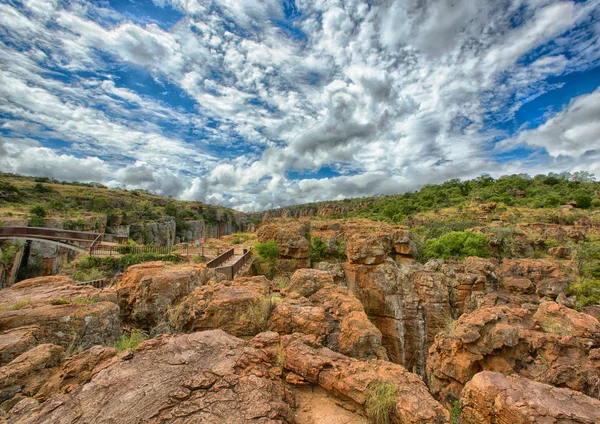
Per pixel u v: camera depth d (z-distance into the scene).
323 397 6.30
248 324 9.73
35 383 5.93
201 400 4.98
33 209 50.28
